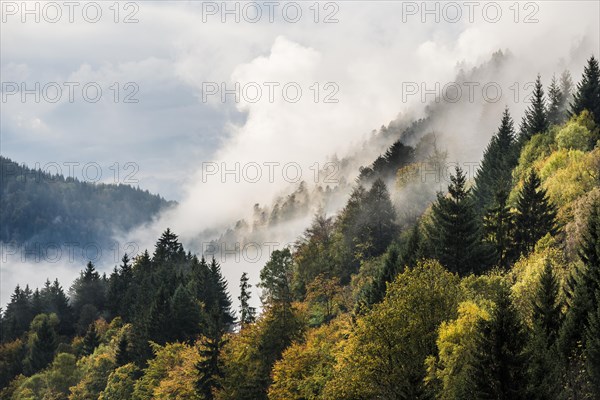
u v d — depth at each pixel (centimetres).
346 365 6594
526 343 5000
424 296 6312
